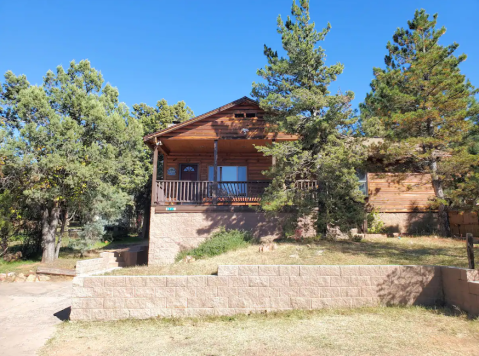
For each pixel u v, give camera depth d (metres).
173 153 18.66
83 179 15.92
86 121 17.59
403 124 13.16
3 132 15.38
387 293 7.35
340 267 7.49
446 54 13.83
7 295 10.53
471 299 6.37
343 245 11.34
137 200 30.61
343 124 13.01
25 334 6.69
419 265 7.72
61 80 18.77
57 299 9.99
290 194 12.52
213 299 7.37
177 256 13.49
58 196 16.36
